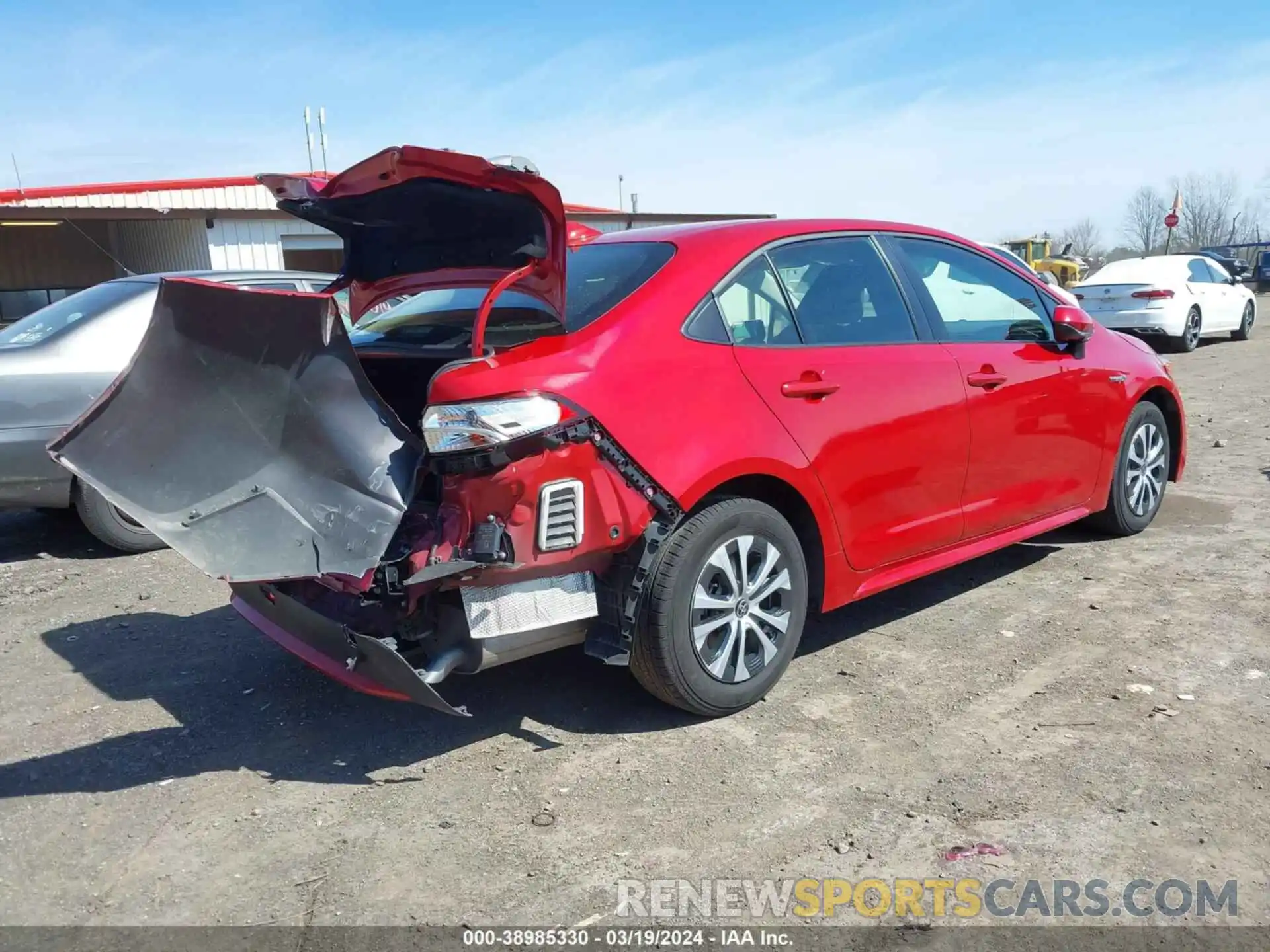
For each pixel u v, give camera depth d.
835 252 4.12
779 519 3.67
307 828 3.08
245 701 4.03
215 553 2.97
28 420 5.73
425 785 3.31
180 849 2.99
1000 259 4.94
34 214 15.98
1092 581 5.04
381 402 3.14
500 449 3.00
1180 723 3.51
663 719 3.70
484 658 3.14
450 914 2.63
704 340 3.53
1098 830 2.89
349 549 2.99
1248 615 4.47
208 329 3.17
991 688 3.87
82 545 6.59
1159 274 16.19
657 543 3.31
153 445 3.21
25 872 2.89
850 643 4.38
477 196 3.17
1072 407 4.95
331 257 21.05
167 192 20.80
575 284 3.71
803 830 2.96
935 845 2.86
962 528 4.42
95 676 4.32
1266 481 6.94
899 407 4.03
